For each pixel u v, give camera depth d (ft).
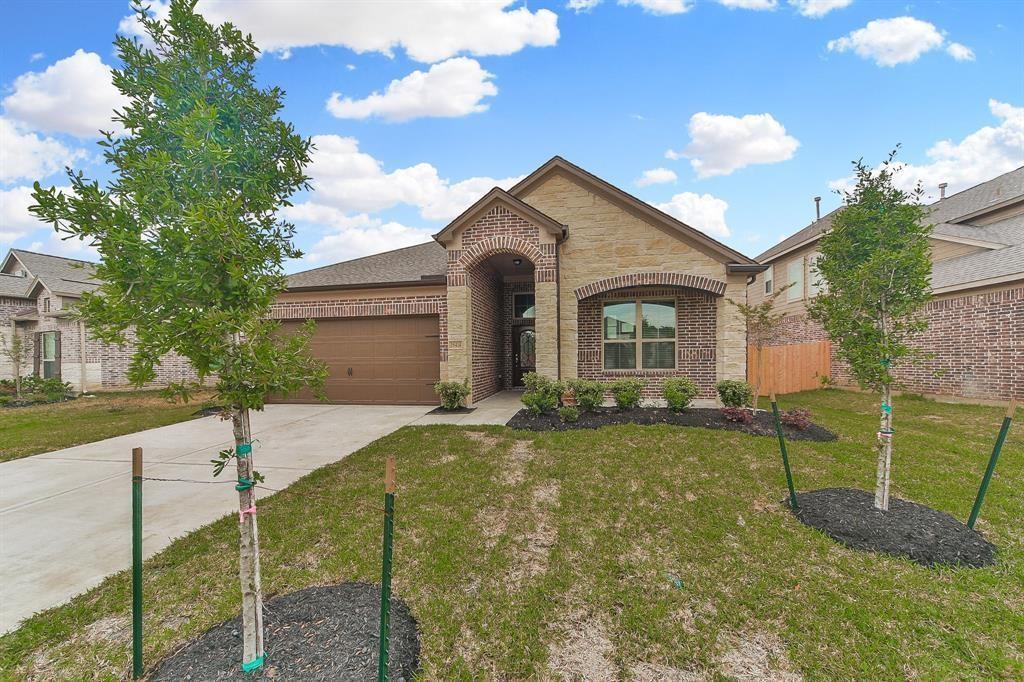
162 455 23.57
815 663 8.21
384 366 39.47
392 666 7.85
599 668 8.20
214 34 8.57
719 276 34.86
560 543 12.91
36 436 28.22
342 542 13.14
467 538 13.25
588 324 39.24
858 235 14.23
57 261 72.59
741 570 11.41
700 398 37.04
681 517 14.46
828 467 18.89
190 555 12.61
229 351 7.27
